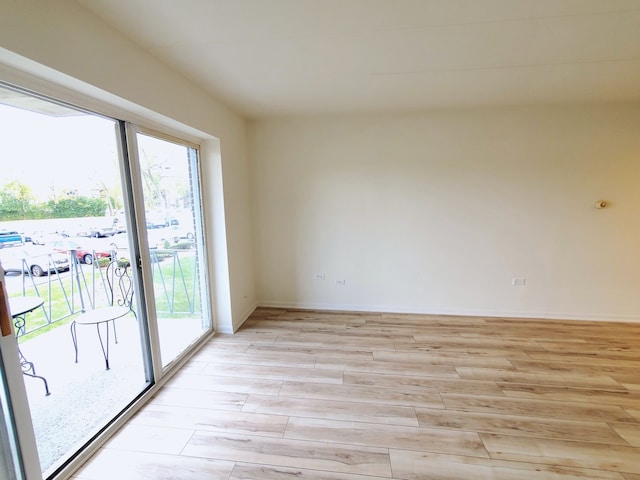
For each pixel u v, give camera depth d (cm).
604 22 162
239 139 329
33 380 163
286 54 192
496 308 340
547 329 303
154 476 143
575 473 142
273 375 228
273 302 378
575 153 304
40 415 166
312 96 272
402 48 188
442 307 349
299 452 156
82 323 188
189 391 209
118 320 221
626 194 301
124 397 193
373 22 159
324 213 354
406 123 327
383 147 334
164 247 239
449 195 330
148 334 206
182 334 268
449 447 158
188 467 148
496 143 315
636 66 217
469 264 338
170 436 168
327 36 172
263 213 363
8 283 134
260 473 144
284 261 370
